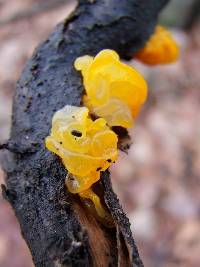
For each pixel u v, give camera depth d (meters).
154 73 0.55
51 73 0.16
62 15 0.61
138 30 0.18
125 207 0.46
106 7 0.17
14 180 0.14
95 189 0.13
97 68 0.15
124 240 0.12
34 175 0.13
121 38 0.18
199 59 0.58
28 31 0.60
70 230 0.12
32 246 0.13
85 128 0.13
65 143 0.13
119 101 0.15
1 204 0.45
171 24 0.60
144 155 0.49
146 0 0.18
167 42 0.20
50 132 0.14
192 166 0.49
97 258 0.12
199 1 0.59
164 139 0.51
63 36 0.17
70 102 0.15
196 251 0.42
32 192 0.13
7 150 0.15
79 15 0.17
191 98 0.54
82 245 0.12
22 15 0.52
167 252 0.42
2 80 0.56
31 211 0.13
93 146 0.13
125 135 0.15
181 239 0.43
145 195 0.46
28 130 0.15
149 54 0.19
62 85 0.16
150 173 0.48
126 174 0.48
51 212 0.13
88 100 0.15
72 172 0.13
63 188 0.13
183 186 0.47
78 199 0.13
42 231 0.12
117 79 0.15
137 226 0.44
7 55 0.58
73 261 0.12
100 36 0.17
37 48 0.17
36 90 0.16
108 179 0.13
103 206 0.13
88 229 0.12
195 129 0.51
